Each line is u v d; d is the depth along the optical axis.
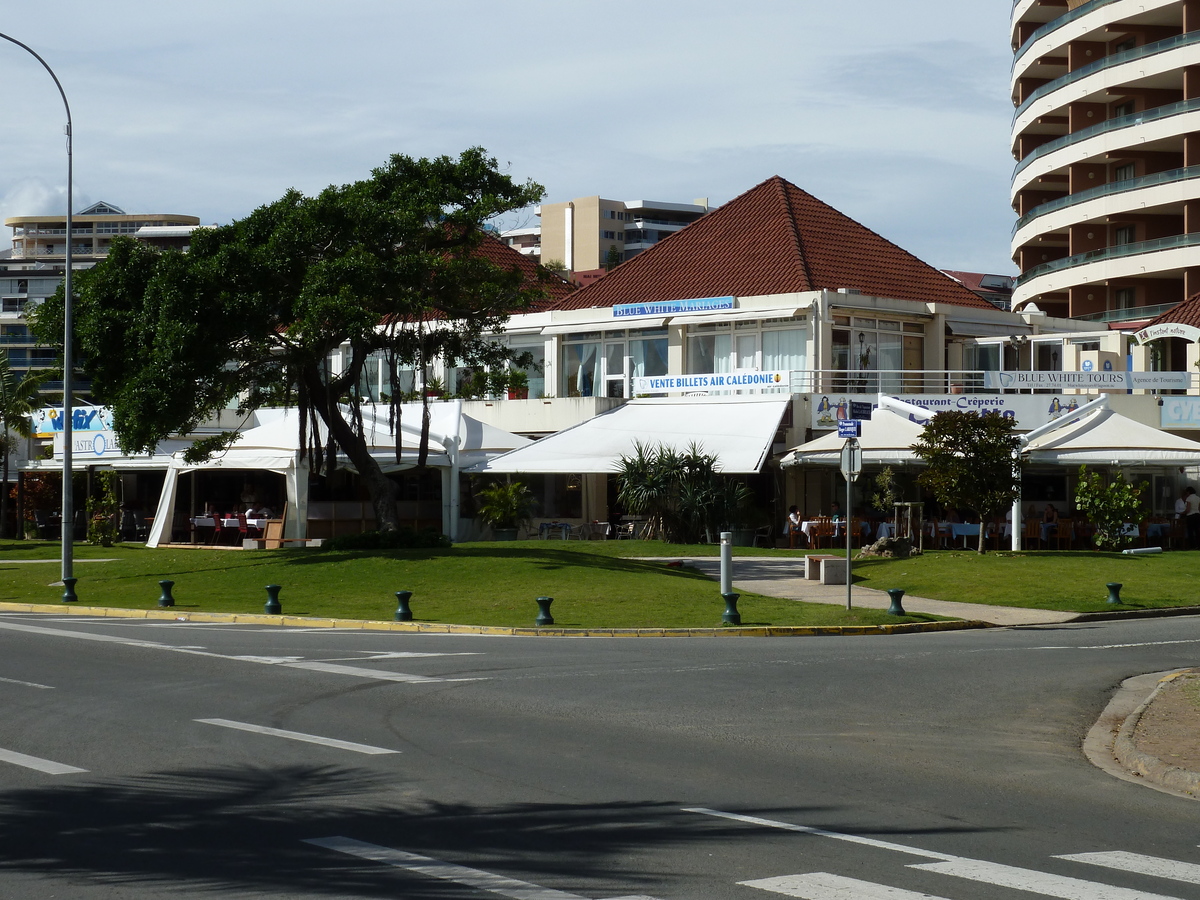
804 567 30.83
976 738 11.80
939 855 7.57
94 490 47.34
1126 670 16.55
